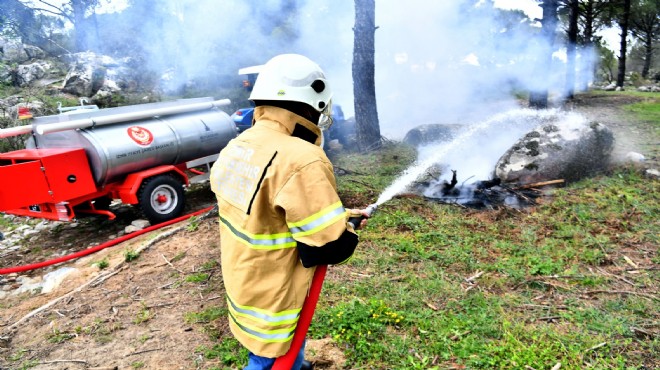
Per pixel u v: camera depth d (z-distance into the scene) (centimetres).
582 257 436
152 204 673
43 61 1580
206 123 761
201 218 617
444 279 409
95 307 418
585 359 294
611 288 383
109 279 474
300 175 179
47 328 392
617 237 474
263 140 193
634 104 1462
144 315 390
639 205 547
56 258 608
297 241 181
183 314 389
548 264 419
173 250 529
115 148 633
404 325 339
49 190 593
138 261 511
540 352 298
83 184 627
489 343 315
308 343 323
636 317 338
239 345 334
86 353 346
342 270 430
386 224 529
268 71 198
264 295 195
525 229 506
